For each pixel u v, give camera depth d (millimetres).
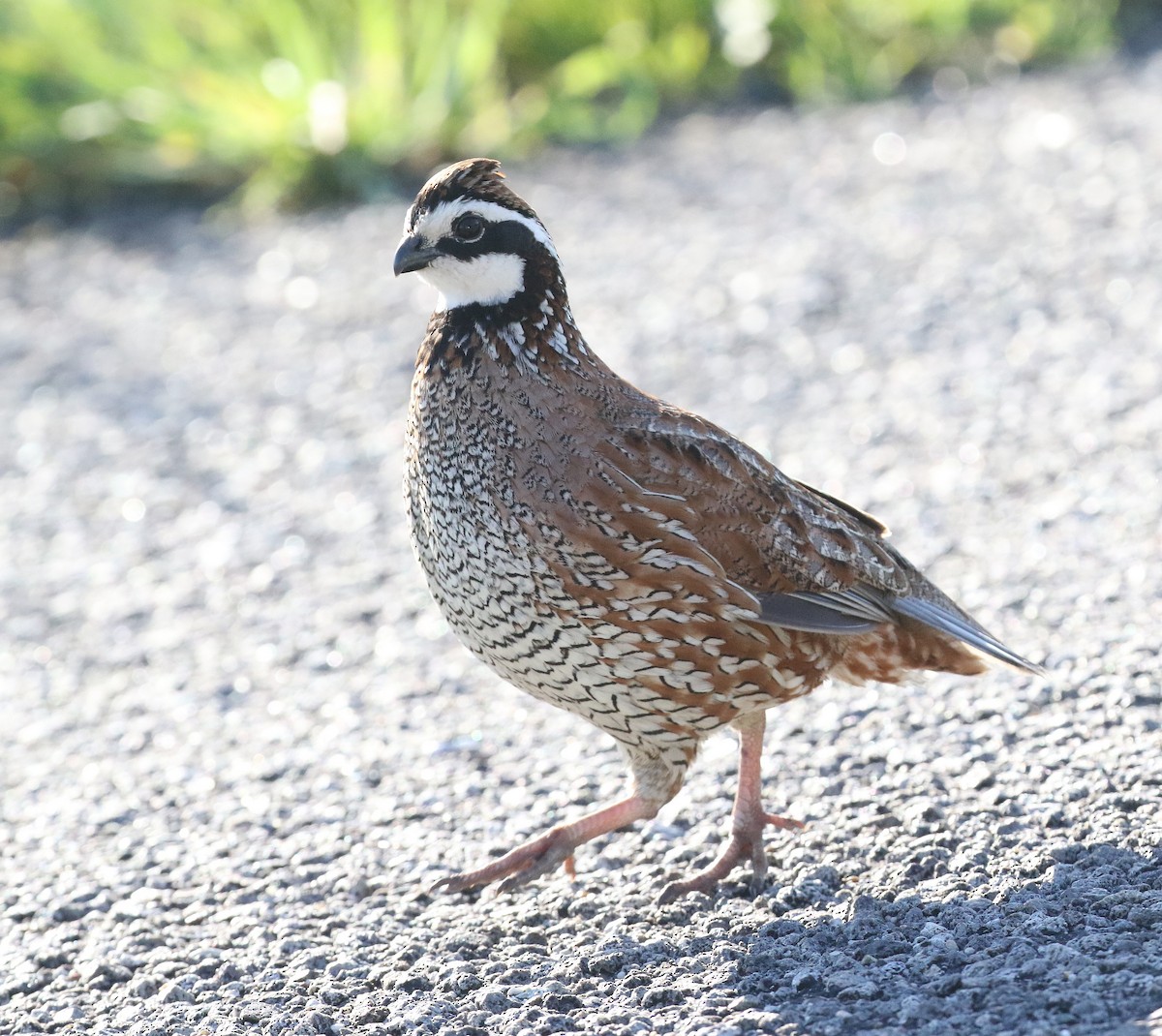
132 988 7434
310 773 9703
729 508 7609
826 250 17656
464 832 8797
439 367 7738
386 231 19953
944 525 11906
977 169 19109
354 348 17141
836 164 19953
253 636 11852
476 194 7551
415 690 10680
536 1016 6719
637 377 15383
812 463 13336
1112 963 6391
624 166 20766
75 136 21406
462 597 7746
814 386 14797
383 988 7203
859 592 7992
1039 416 13500
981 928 6941
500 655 7781
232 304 18500
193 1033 6883
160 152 21484
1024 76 21766
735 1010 6590
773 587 7734
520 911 7930
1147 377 13828
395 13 21609
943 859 7664
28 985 7609
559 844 7832
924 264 16938
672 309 16734
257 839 8961
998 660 8336
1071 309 15453
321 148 21016
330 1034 6805
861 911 7262
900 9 22359
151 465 15102
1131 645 9578
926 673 9734
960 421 13680
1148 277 15797
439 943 7586
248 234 20422
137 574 13109
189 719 10680
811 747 9156
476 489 7559
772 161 20328
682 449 7594
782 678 7816
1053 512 11789
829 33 22172
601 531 7363
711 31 22609
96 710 10969
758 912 7559
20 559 13562
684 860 8258
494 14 21641
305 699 10758
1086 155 18938
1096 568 10789
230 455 15156
